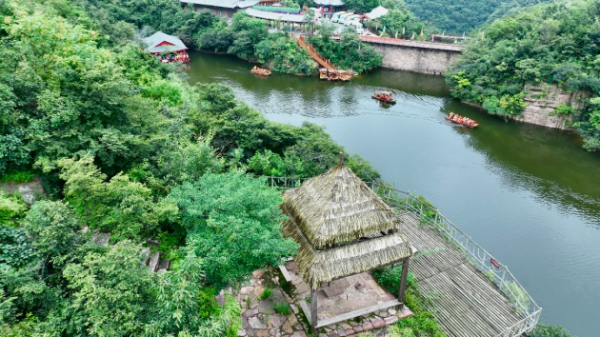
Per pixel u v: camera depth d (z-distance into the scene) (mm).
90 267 11766
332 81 73188
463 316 20000
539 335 21062
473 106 62219
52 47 22781
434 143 50469
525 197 39938
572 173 44562
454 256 24141
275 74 76312
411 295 19734
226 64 81438
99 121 19797
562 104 53438
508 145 50531
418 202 29578
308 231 16375
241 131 31047
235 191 16594
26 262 13500
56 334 11039
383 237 16938
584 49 53656
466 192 40438
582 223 36156
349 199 16438
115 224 16234
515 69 57125
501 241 33656
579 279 29844
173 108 31281
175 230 18828
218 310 15547
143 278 12305
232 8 96250
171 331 12227
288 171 29844
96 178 15812
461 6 114500
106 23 52156
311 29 83688
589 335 25547
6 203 15711
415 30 91812
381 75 77625
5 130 17781
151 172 19938
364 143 49719
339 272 16031
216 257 14375
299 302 18250
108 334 10914
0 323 10734
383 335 17109
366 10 101062
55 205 13211
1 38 23203
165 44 77562
